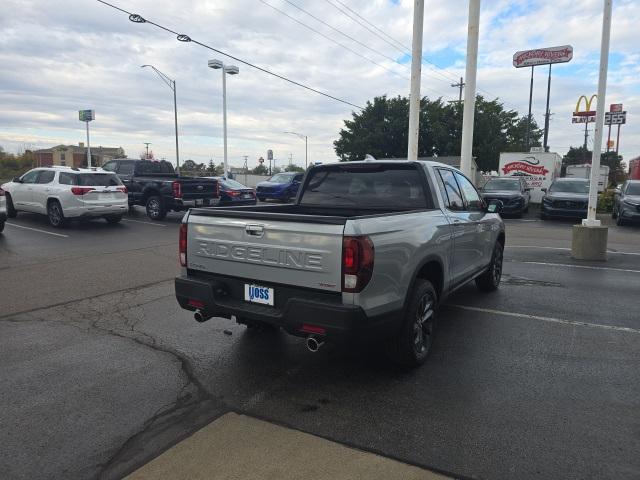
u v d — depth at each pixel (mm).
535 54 40094
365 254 3504
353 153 41281
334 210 5660
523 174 27297
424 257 4375
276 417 3537
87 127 38844
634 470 2898
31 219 15438
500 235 7359
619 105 46000
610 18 9469
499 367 4461
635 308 6473
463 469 2910
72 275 8195
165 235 12945
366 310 3578
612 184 50906
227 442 3207
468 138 11984
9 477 2844
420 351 4418
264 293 4000
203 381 4148
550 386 4059
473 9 11625
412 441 3213
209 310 4262
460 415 3562
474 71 11805
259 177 47250
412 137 11695
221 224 4203
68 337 5215
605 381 4160
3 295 6906
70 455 3064
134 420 3494
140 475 2865
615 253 11312
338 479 2816
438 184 5234
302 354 4770
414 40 11406
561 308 6457
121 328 5535
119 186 14641
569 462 2975
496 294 7238
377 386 4062
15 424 3424
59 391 3938
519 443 3186
